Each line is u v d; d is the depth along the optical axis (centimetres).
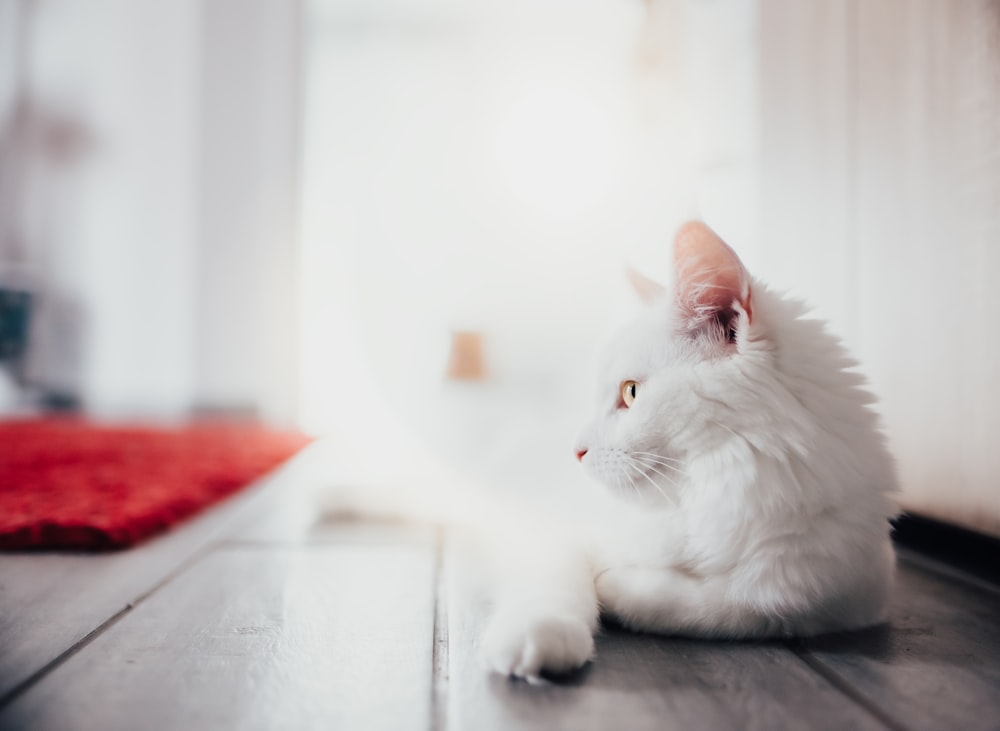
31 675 41
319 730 37
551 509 67
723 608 46
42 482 89
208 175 196
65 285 200
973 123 59
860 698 40
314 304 185
